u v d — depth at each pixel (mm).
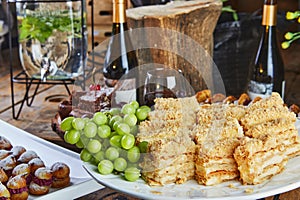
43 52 1532
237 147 976
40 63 1545
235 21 1904
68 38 1522
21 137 1343
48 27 1513
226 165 977
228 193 940
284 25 2035
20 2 1516
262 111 1072
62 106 1367
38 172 1085
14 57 2322
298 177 979
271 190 942
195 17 1591
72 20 1515
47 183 1086
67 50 1530
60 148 1287
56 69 1546
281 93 1513
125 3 1386
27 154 1151
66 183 1113
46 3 1502
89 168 1006
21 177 1066
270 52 1471
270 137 991
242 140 985
